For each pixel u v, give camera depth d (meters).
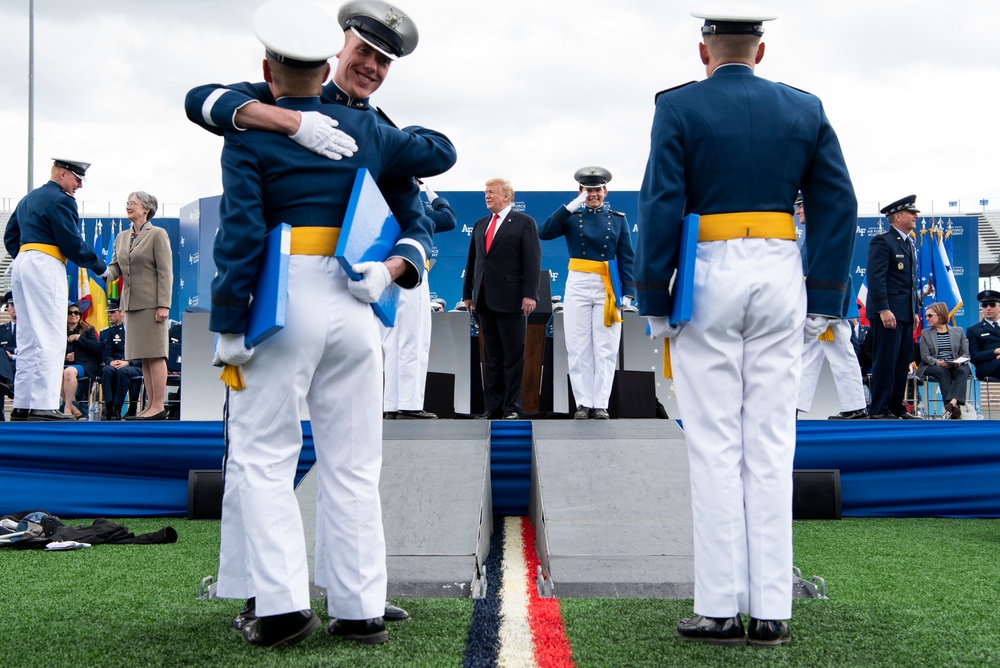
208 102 2.97
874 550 4.93
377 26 3.19
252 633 3.01
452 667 2.79
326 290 2.96
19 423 6.11
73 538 5.09
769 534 3.07
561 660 2.88
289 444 3.00
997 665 2.85
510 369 7.45
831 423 6.30
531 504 6.12
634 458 5.41
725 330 3.08
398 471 5.23
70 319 10.22
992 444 6.26
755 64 3.37
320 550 3.17
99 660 2.88
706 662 2.86
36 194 7.01
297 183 2.96
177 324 10.97
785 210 3.14
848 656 2.93
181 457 6.24
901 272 8.12
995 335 10.71
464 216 13.23
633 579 3.84
